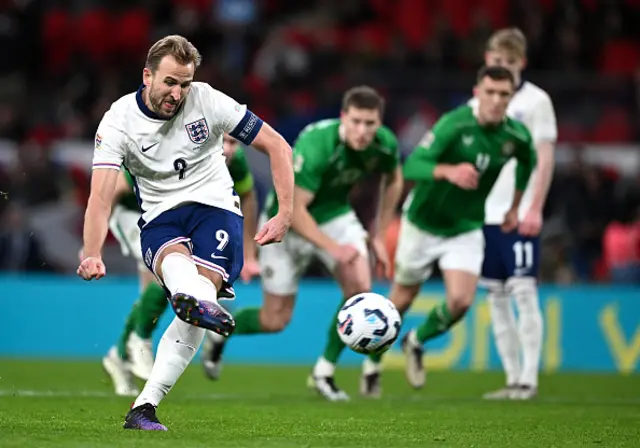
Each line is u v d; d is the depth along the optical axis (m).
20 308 45.75
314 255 30.00
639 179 53.06
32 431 17.31
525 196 31.42
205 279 16.83
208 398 28.00
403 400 28.62
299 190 27.97
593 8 65.31
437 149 28.34
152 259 17.52
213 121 17.75
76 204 50.44
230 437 17.22
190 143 17.69
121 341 28.56
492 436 18.84
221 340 30.95
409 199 30.45
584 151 52.44
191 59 17.03
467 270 29.47
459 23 67.56
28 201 49.50
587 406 27.20
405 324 44.66
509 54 30.23
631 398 31.05
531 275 30.30
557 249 48.91
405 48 62.16
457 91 56.06
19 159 50.16
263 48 62.75
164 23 65.44
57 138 56.66
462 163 28.36
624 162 55.00
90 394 28.19
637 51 65.19
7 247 47.97
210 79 58.06
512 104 30.59
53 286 46.00
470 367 44.94
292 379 36.84
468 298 29.50
